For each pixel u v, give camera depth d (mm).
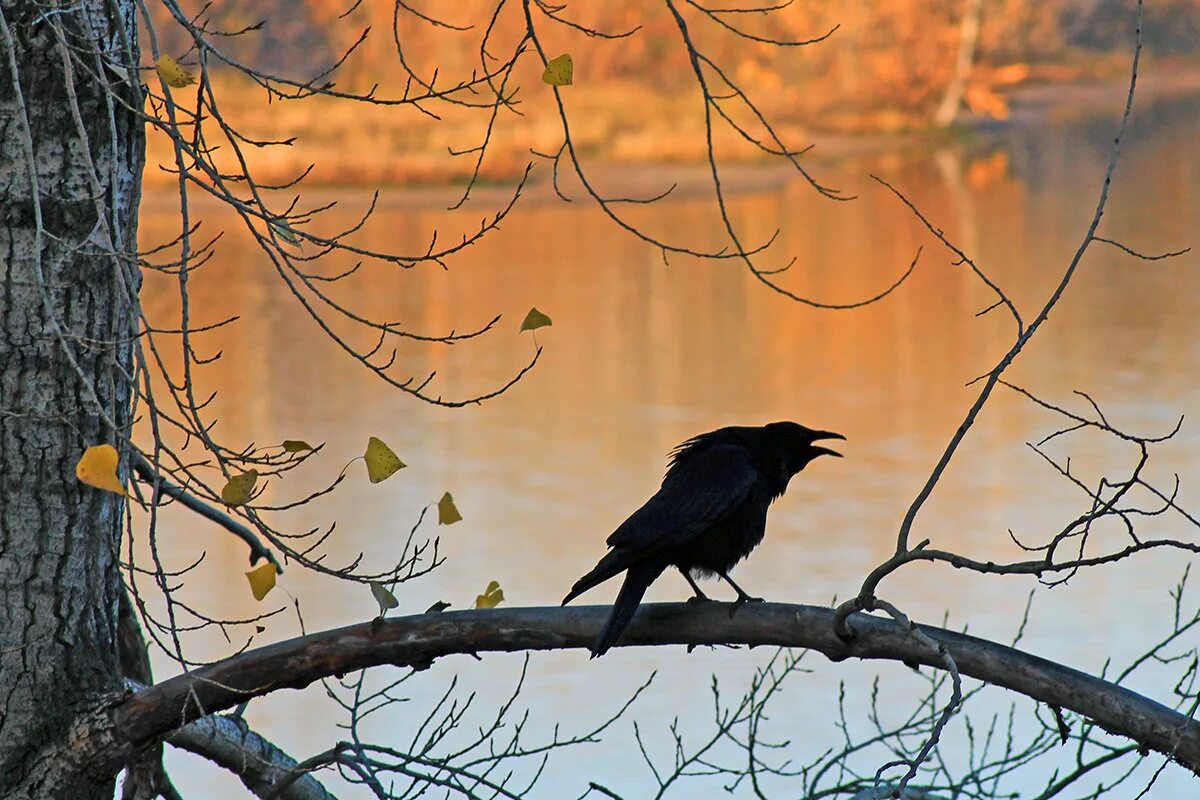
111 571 5066
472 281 40406
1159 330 32375
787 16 69000
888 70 71875
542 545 18656
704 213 50406
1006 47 93312
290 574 17406
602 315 35906
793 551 18453
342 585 17125
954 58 74312
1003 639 15305
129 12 4965
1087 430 24250
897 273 40656
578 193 51344
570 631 4852
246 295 37875
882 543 18656
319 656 4777
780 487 5992
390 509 20344
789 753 12062
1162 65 98250
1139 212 49062
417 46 50406
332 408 26547
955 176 58969
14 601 4828
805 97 69875
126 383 5004
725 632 4953
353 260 42594
